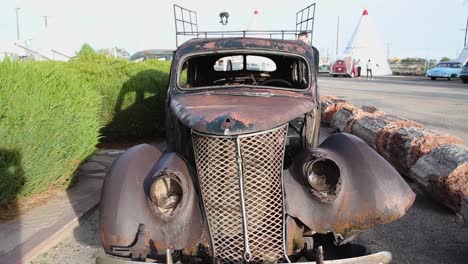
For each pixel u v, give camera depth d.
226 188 3.18
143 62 13.08
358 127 8.34
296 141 4.15
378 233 4.73
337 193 3.24
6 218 4.93
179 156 3.49
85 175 6.61
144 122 8.89
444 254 4.24
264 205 3.21
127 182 3.19
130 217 3.06
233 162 3.16
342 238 3.30
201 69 5.32
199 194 3.29
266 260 3.16
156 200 3.08
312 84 4.53
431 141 6.05
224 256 3.19
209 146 3.20
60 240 4.61
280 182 3.29
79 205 5.35
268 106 3.66
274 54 4.73
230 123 3.16
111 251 3.04
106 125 8.74
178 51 4.79
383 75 45.12
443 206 5.46
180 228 3.11
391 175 3.38
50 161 5.32
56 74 6.04
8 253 4.12
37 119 4.98
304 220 3.24
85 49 12.51
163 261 3.06
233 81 5.38
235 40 4.88
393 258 4.15
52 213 5.09
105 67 10.05
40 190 5.46
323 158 3.28
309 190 3.27
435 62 46.62
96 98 6.65
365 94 20.06
